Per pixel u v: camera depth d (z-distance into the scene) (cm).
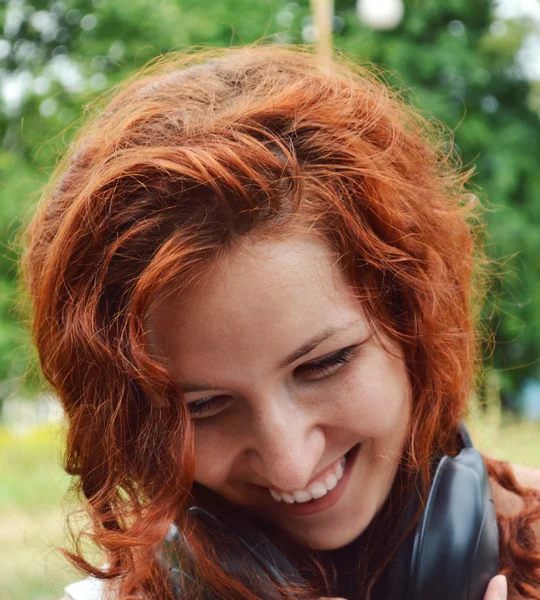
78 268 106
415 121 138
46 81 821
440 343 116
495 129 855
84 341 106
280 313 95
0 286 684
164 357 99
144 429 109
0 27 885
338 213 101
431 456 119
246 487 110
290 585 108
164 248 95
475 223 150
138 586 110
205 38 747
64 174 119
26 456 562
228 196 96
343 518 110
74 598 125
